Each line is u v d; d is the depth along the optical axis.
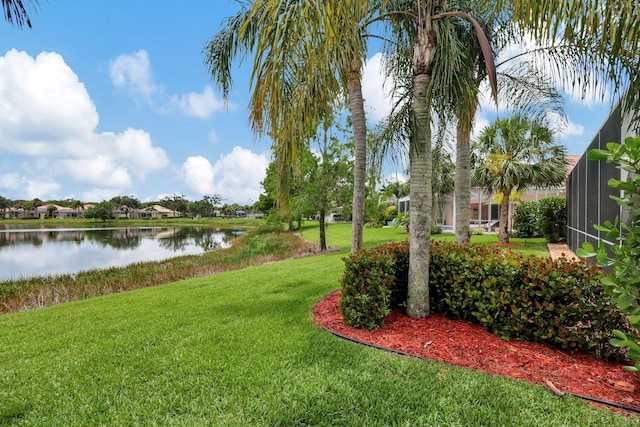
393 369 2.61
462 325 3.45
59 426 2.02
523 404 2.09
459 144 5.86
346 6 2.71
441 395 2.22
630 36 2.42
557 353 2.78
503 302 3.08
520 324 2.98
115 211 78.88
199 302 5.11
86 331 3.85
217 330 3.65
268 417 2.03
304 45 2.49
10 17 2.98
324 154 14.09
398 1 4.25
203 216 89.00
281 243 19.48
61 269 14.66
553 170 12.52
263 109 2.73
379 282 3.51
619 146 1.94
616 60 3.21
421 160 3.69
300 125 3.12
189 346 3.21
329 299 4.90
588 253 2.14
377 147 4.19
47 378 2.64
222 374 2.60
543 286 2.87
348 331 3.49
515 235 16.70
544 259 3.22
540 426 1.88
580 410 2.00
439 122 4.03
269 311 4.39
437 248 4.14
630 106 3.29
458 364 2.66
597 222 6.77
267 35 2.52
